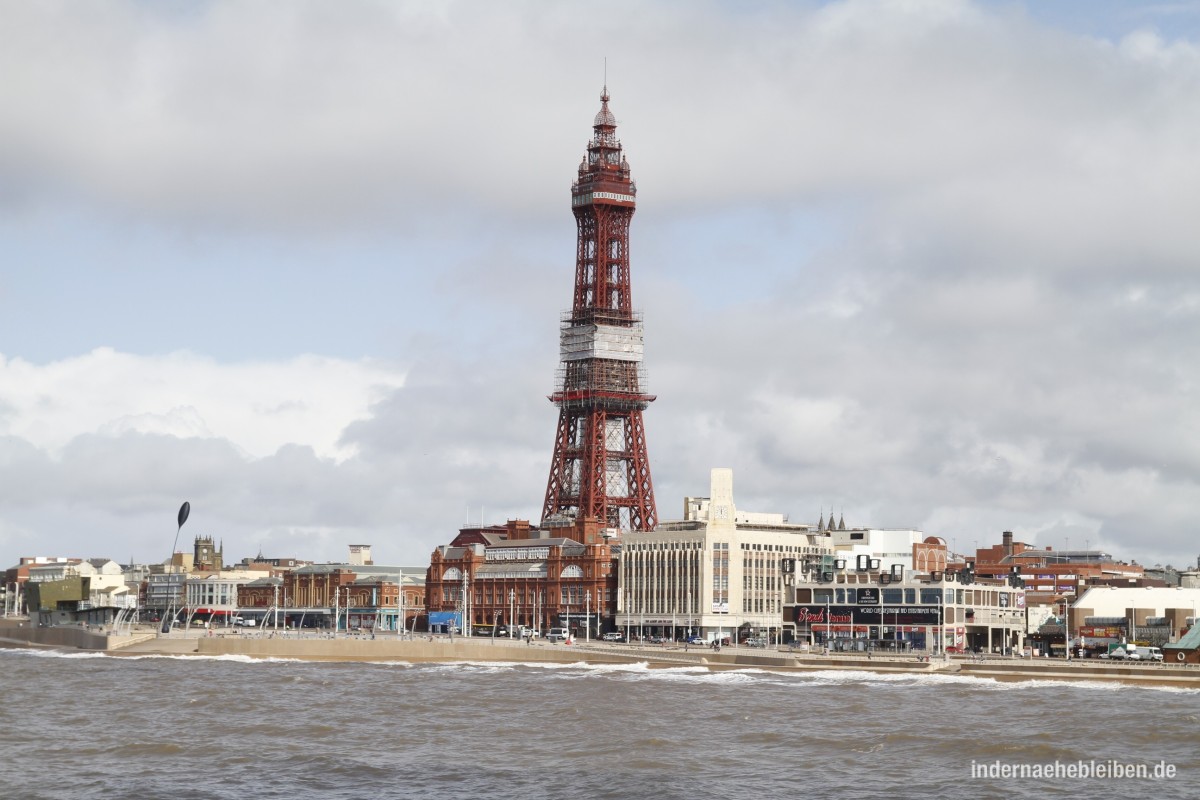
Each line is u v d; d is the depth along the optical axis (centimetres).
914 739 17838
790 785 14912
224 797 14112
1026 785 14975
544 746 17500
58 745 17350
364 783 14912
